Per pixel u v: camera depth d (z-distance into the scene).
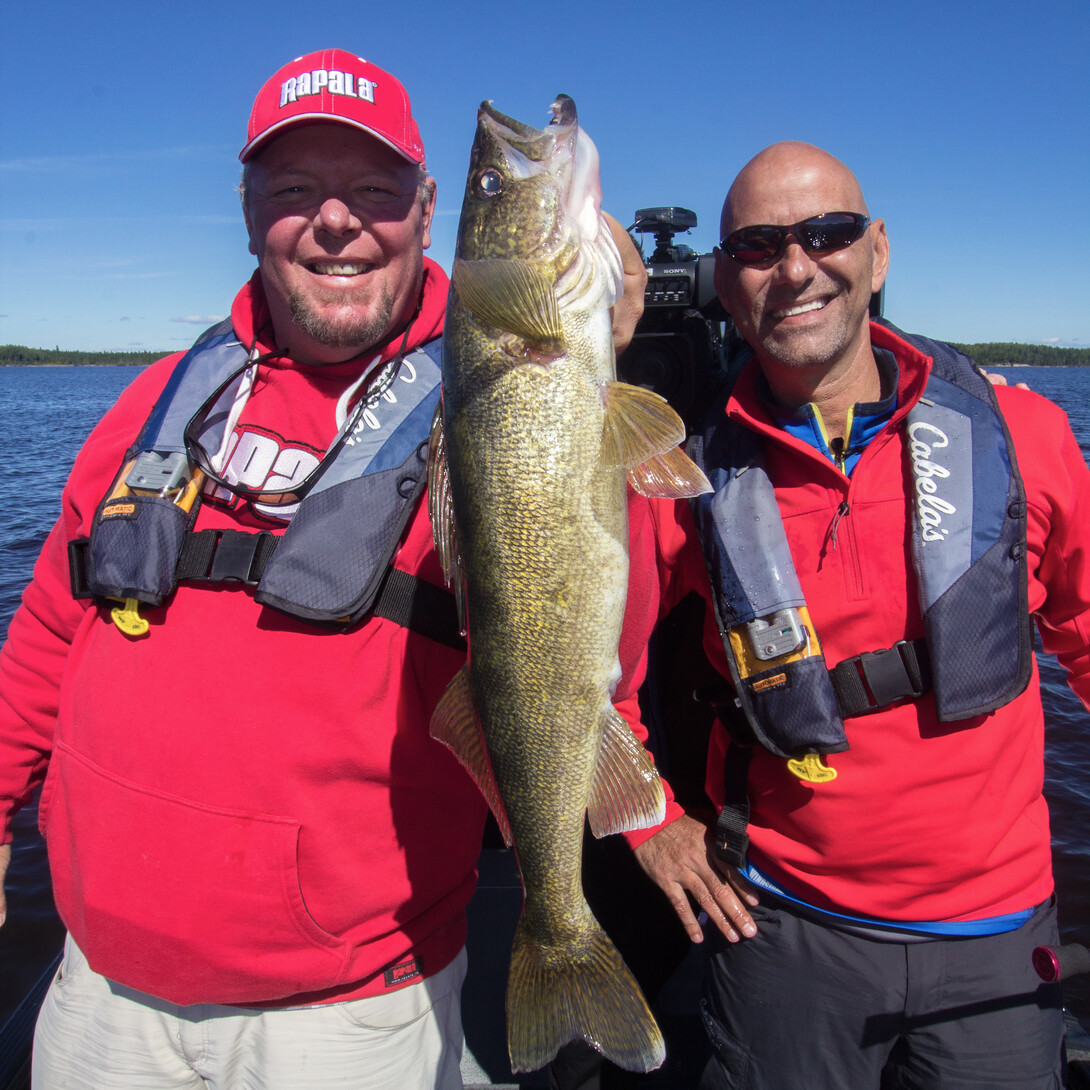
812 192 2.04
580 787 1.69
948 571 2.01
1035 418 2.21
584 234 1.61
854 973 2.15
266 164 1.83
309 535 1.77
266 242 1.86
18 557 11.37
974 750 2.05
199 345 2.17
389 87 1.85
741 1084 2.31
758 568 2.14
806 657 2.08
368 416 1.91
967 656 1.99
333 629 1.77
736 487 2.24
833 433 2.25
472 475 1.57
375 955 1.87
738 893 2.30
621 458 1.59
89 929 1.85
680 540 2.40
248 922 1.78
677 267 2.94
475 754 1.74
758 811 2.28
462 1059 2.70
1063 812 5.57
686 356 2.96
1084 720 6.89
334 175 1.79
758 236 2.08
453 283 1.60
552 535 1.58
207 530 1.85
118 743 1.83
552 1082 2.46
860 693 2.06
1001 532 2.04
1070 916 4.59
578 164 1.64
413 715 1.83
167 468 1.90
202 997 1.82
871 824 2.08
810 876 2.17
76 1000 2.01
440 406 1.68
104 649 1.89
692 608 2.63
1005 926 2.09
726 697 2.31
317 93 1.74
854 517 2.14
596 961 1.77
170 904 1.79
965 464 2.08
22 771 2.27
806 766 2.09
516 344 1.55
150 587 1.80
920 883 2.08
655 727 2.84
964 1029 2.09
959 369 2.24
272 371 2.03
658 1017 2.82
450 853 1.97
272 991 1.81
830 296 2.09
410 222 1.90
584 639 1.62
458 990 2.10
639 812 1.72
